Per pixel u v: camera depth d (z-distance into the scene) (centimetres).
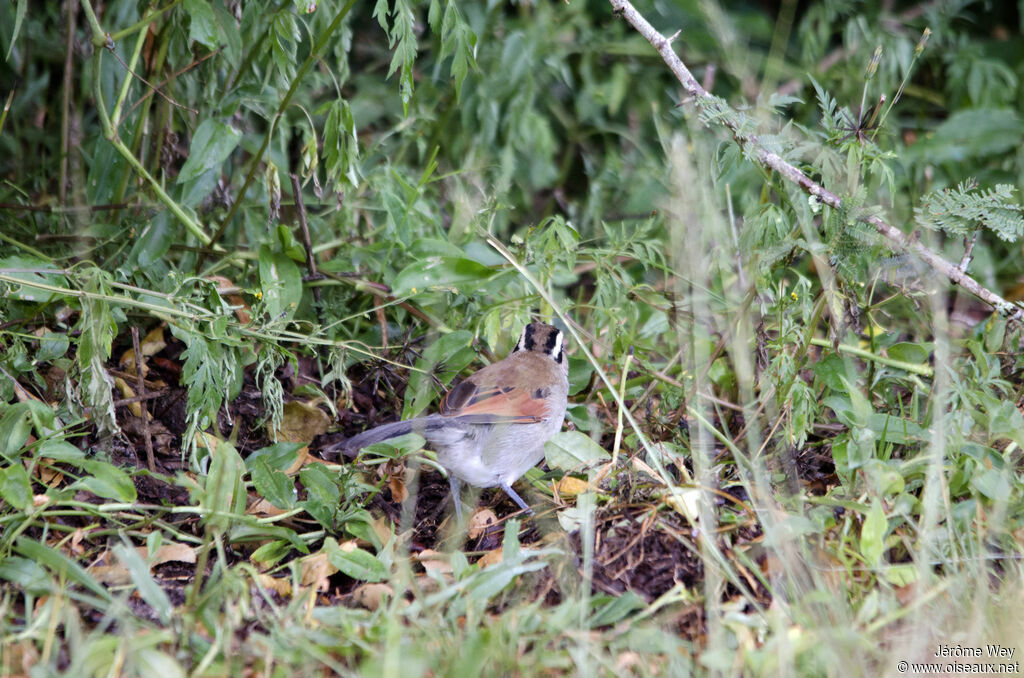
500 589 742
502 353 1120
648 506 846
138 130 1109
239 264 1141
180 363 1088
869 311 1006
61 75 1380
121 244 1121
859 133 929
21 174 1306
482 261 1120
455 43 1002
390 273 1141
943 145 1405
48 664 647
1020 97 1550
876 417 950
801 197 950
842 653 645
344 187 1005
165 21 1093
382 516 941
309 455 999
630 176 1467
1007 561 796
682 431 988
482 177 1348
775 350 972
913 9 1605
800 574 751
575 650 666
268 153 1059
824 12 1490
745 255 1007
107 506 812
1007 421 905
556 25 1507
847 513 858
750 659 662
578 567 793
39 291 962
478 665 622
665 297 1159
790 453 905
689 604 757
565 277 1191
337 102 985
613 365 1109
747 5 1683
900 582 763
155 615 730
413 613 717
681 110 1234
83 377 866
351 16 1563
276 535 840
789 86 1474
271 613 739
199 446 960
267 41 1043
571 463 913
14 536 755
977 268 1280
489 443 950
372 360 1099
